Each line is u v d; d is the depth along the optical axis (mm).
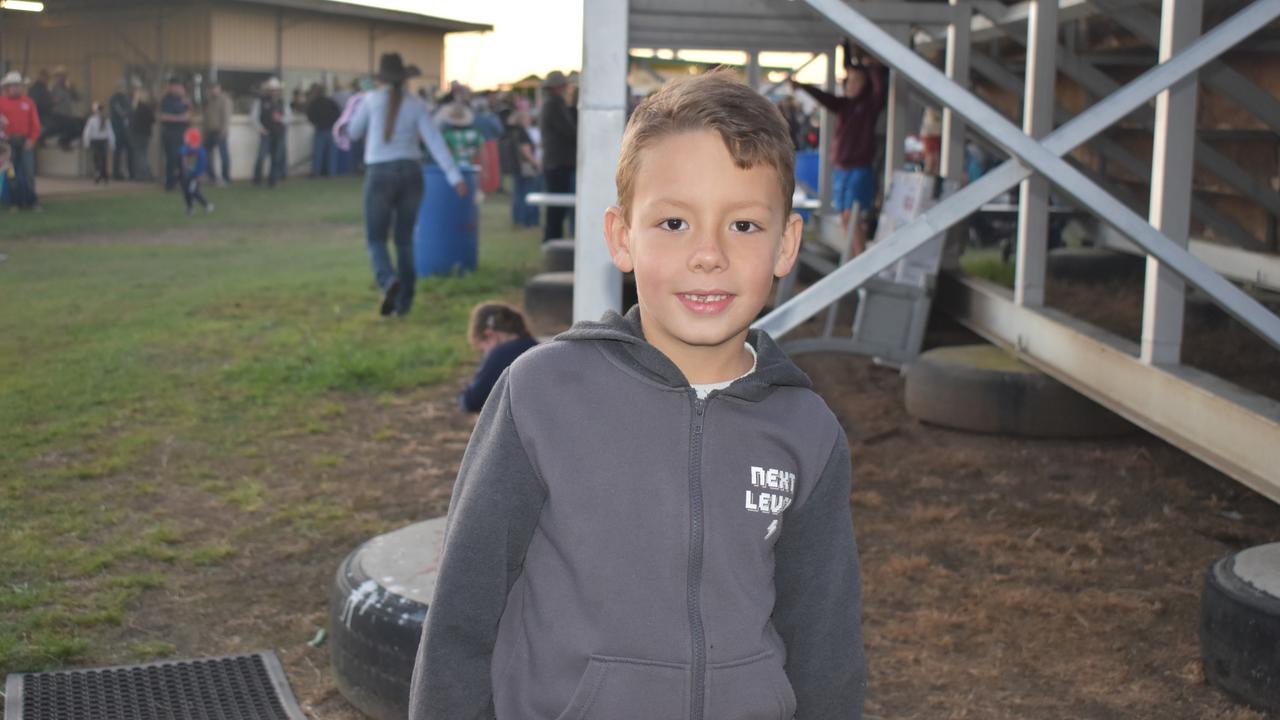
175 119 23000
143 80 26297
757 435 1549
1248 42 5605
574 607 1488
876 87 9680
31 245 14016
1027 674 3631
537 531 1538
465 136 20500
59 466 5516
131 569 4363
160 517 4914
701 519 1499
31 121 18469
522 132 17359
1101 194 3826
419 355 7961
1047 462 5922
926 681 3578
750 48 10445
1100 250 8969
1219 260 7086
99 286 10742
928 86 3822
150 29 26281
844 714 1599
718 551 1502
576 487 1490
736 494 1521
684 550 1492
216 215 18469
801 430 1573
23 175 18516
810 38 9914
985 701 3459
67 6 25609
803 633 1592
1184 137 4805
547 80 12938
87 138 24125
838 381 7680
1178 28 4664
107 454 5707
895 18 8180
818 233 12281
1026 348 6520
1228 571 3494
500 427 1526
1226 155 6699
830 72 11828
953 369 6480
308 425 6309
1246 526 5004
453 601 1485
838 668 1586
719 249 1472
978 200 3936
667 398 1524
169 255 13266
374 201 9164
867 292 7062
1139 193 8406
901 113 9859
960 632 3926
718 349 1554
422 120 9188
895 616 4055
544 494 1517
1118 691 3510
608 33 3955
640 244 1506
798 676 1598
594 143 4000
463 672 1483
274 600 4145
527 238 15766
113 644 3754
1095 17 7043
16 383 6949
